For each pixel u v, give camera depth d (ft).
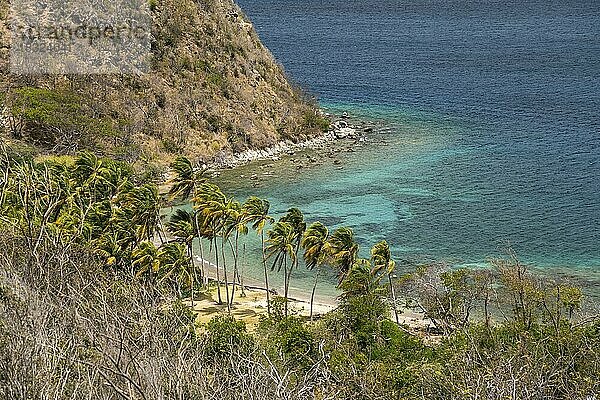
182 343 65.62
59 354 59.00
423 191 326.85
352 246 214.90
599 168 359.46
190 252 232.53
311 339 124.06
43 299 67.82
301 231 229.86
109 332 64.39
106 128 338.34
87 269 90.68
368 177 346.54
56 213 169.89
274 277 249.34
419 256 261.44
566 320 142.92
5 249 84.02
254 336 136.15
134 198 226.79
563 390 89.66
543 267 250.57
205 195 238.27
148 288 105.81
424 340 164.04
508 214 298.97
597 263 253.24
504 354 103.45
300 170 357.41
